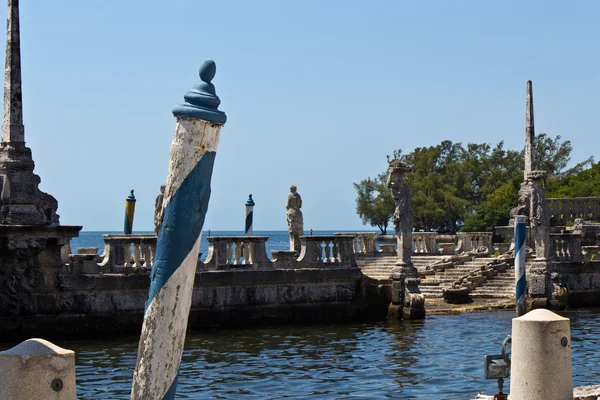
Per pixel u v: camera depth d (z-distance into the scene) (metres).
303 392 22.33
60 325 31.48
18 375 7.84
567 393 11.59
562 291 41.81
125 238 32.91
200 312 34.56
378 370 25.36
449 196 103.81
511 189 91.75
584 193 83.88
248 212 40.72
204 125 7.52
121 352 28.38
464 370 25.09
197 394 22.06
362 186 110.88
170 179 7.57
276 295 36.22
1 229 30.03
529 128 50.78
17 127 30.86
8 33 30.84
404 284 37.91
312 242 37.44
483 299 44.19
